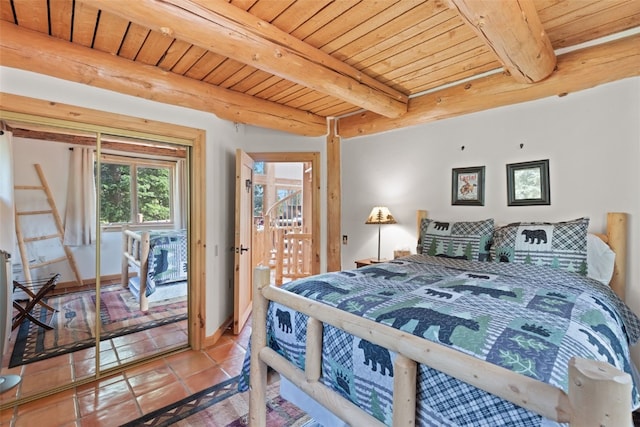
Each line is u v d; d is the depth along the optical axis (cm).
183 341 294
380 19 179
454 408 89
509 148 257
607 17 183
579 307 132
